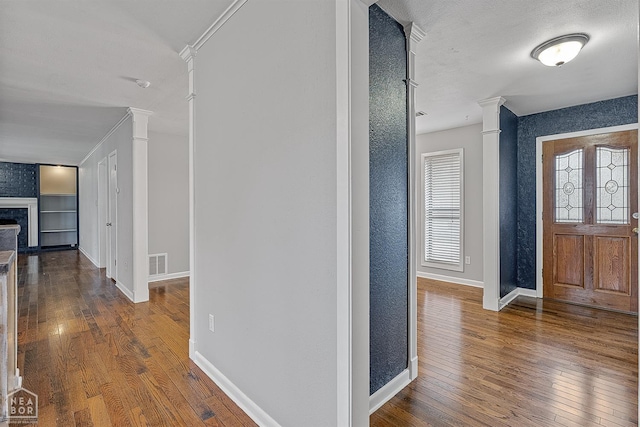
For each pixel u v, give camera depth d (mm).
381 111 1940
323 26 1383
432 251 5180
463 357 2520
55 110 3979
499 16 2049
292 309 1557
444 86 3236
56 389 2086
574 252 3908
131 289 4141
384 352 1989
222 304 2115
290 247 1563
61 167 8844
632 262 3535
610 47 2453
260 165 1753
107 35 2285
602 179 3711
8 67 2785
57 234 8867
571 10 1992
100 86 3215
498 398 1993
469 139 4723
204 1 1900
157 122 4539
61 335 2959
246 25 1852
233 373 2002
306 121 1469
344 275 1305
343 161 1300
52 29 2207
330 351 1376
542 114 4121
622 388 2088
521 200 4297
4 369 1597
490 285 3668
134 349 2676
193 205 2465
